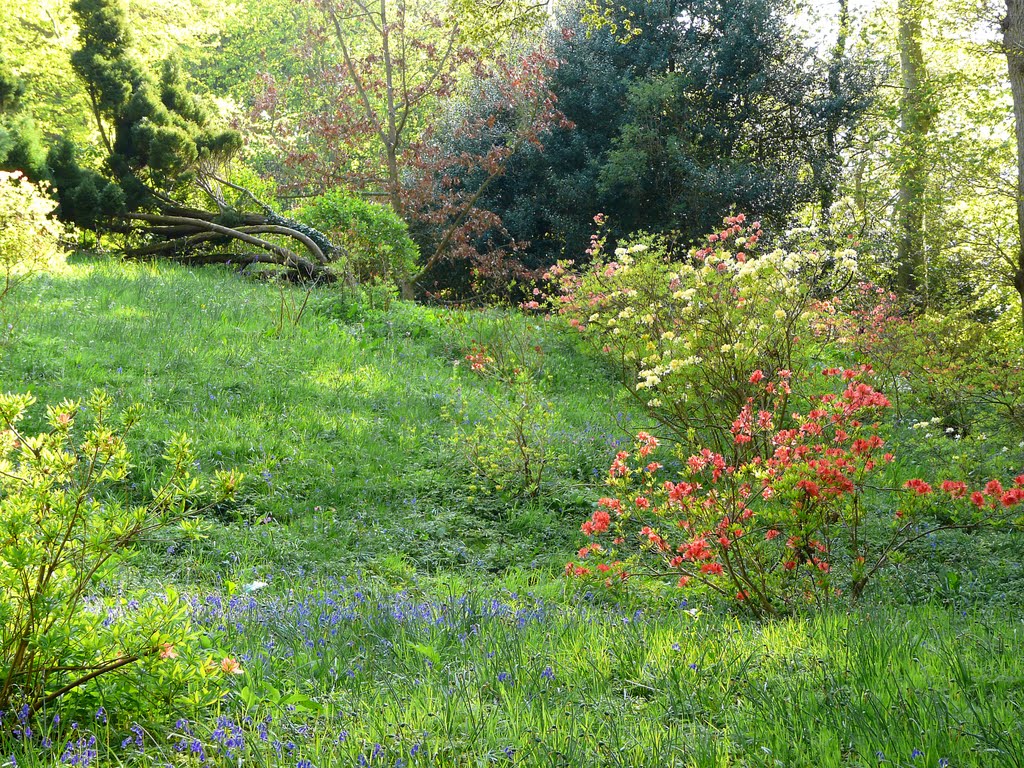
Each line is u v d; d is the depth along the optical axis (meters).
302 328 15.28
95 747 3.67
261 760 3.62
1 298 12.84
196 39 38.59
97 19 22.59
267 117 27.44
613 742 3.93
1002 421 11.93
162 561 7.54
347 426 11.34
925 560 8.78
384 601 6.57
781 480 6.83
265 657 4.90
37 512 3.90
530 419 10.84
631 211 28.73
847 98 28.64
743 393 9.38
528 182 29.67
